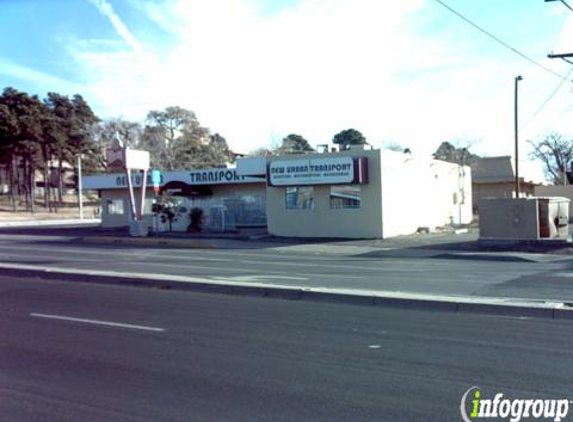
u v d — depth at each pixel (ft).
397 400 17.26
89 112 294.25
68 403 17.22
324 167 95.35
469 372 19.98
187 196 129.39
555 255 66.80
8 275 47.98
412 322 28.45
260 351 23.07
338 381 19.13
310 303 34.24
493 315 30.14
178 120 306.76
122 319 29.60
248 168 110.83
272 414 16.21
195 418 15.96
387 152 96.73
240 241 94.27
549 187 167.53
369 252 74.95
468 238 88.63
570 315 28.81
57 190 339.98
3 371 20.56
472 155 201.26
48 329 27.35
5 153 244.83
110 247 87.10
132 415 16.21
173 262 61.31
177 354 22.70
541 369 20.26
